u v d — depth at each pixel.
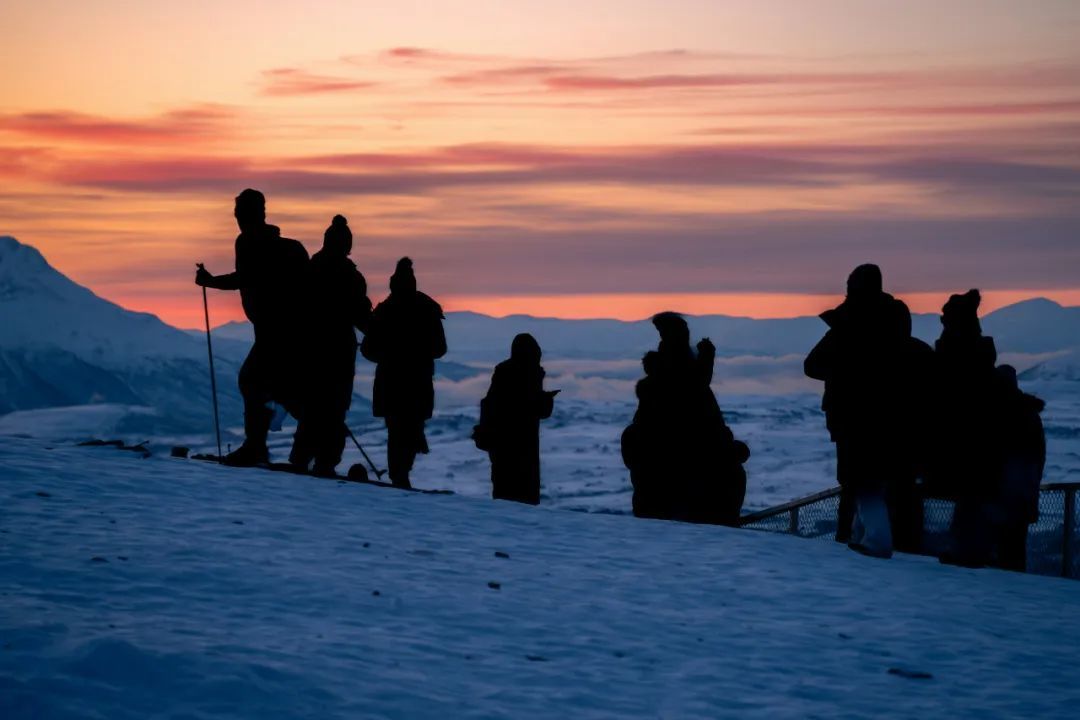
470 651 6.84
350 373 12.52
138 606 6.80
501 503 12.16
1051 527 12.16
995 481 10.79
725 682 6.76
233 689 5.45
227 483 11.06
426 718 5.55
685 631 7.79
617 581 9.05
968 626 8.44
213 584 7.51
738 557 10.30
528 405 13.26
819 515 12.91
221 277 12.12
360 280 12.48
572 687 6.39
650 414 12.36
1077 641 8.19
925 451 10.90
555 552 9.97
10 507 8.99
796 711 6.30
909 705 6.57
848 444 10.84
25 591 6.79
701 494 12.33
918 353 10.84
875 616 8.55
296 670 5.88
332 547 9.04
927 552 11.77
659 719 6.01
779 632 7.95
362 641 6.68
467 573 8.77
